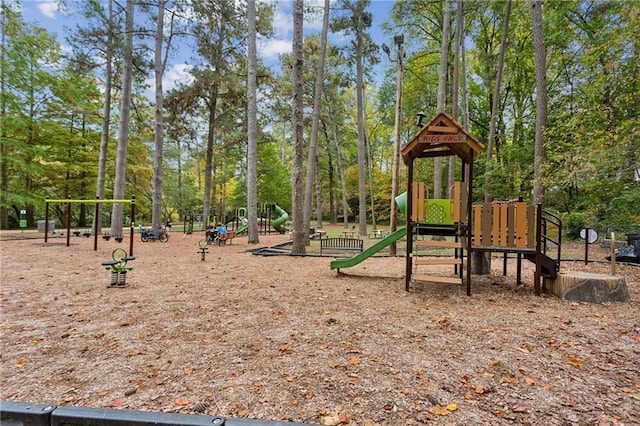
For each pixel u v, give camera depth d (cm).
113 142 2414
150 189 2922
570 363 291
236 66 2020
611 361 296
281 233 2244
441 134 550
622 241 1196
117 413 194
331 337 351
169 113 1981
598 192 973
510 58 1841
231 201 3791
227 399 232
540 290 557
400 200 845
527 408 223
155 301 495
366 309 460
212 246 1338
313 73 2200
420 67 2077
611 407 225
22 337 349
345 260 700
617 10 1182
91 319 410
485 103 2216
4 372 272
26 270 744
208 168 2202
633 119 845
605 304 488
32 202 1961
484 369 279
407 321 407
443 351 315
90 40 1312
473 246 571
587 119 880
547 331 371
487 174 1480
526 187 1553
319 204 2875
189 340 343
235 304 480
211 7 1681
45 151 1973
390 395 238
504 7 1827
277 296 529
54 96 2083
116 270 593
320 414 215
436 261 575
